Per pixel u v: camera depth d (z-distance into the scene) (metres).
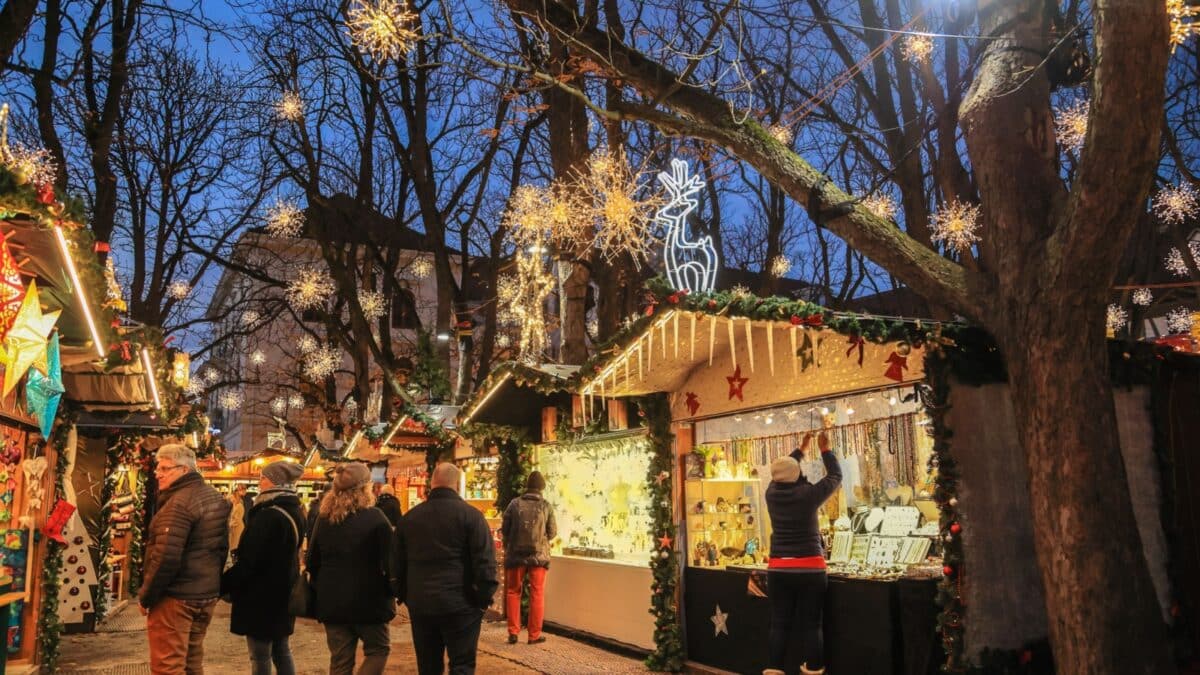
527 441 11.02
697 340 7.38
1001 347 5.43
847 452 7.02
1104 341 5.09
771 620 6.61
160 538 5.42
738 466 8.05
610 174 11.35
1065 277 4.98
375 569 5.56
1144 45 4.35
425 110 16.19
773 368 7.14
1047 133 5.61
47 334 5.00
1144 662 4.73
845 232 6.05
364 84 18.09
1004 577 5.60
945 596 5.50
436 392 15.75
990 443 5.73
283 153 18.83
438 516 5.55
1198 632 6.50
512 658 8.52
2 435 6.82
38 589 7.75
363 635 5.61
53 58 12.45
